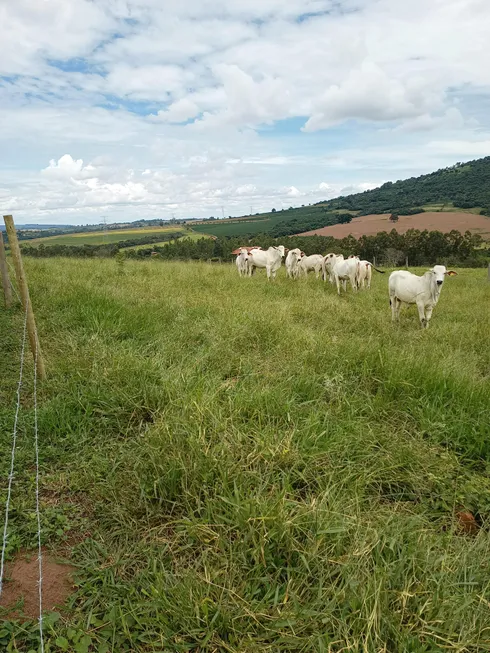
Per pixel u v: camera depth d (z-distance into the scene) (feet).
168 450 10.81
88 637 6.87
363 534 8.54
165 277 40.50
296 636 6.77
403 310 34.12
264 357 19.21
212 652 6.79
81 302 24.44
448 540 8.83
